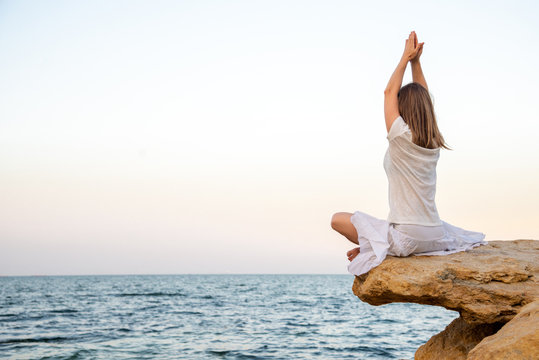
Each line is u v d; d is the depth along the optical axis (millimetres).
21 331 17016
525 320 3656
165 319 21562
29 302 34625
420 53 4773
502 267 4508
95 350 12703
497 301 4324
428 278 4301
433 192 4480
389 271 4402
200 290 58375
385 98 4453
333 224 4785
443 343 5336
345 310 28156
